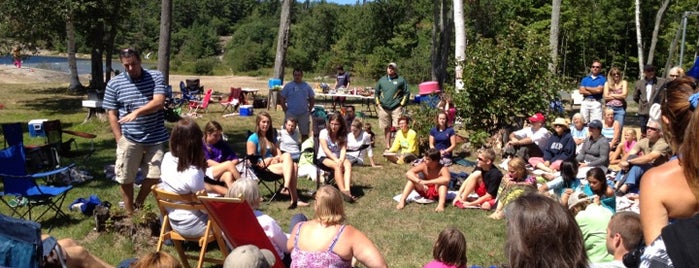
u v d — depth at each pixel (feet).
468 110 39.40
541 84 38.27
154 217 20.83
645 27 131.44
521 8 140.77
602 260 16.21
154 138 21.89
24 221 9.55
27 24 64.18
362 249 13.79
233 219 15.25
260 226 15.49
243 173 25.38
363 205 26.55
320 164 27.91
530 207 7.74
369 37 192.95
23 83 97.91
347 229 14.01
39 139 41.83
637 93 35.24
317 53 209.26
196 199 16.94
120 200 25.88
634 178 26.17
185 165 17.25
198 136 17.44
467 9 138.82
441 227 23.39
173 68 179.32
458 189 29.37
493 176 26.09
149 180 22.02
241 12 325.21
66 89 88.17
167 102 53.11
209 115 58.59
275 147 27.89
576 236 7.61
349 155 33.76
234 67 187.83
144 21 245.04
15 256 9.21
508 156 35.27
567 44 133.28
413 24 176.14
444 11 90.07
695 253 5.71
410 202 26.86
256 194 17.30
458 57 48.32
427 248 20.95
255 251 11.55
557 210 7.67
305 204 25.71
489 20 141.59
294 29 229.86
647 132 27.04
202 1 312.91
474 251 20.59
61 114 60.08
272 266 14.17
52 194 21.79
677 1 108.06
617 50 138.82
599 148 30.50
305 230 14.37
